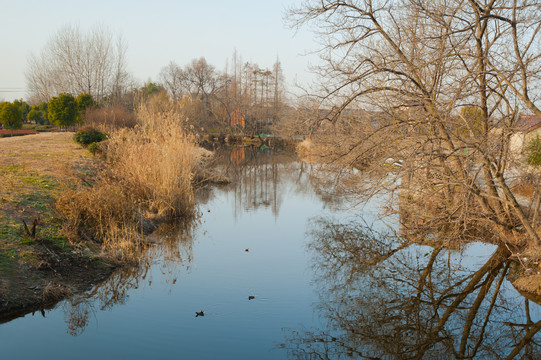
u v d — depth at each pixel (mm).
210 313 7020
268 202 17438
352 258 10562
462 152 9109
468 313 7758
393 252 11125
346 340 6543
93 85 43500
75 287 7543
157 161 13773
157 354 5676
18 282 7012
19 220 8867
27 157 16938
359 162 10133
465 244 11242
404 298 8367
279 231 12805
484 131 9148
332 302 7863
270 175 25797
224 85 65250
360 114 10609
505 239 10469
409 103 9578
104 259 8844
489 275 9453
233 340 6199
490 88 9016
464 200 8828
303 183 22891
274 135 51719
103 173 13664
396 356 6273
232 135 54656
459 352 6453
